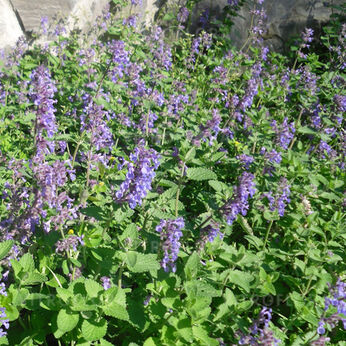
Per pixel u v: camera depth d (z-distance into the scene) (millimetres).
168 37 1757
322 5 1836
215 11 1813
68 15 1348
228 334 517
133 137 859
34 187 509
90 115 647
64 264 510
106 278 480
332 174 927
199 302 462
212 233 557
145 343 462
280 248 706
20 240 527
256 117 914
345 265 680
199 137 760
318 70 1705
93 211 505
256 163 835
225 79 1183
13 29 1224
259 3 1760
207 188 822
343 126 1221
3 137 788
